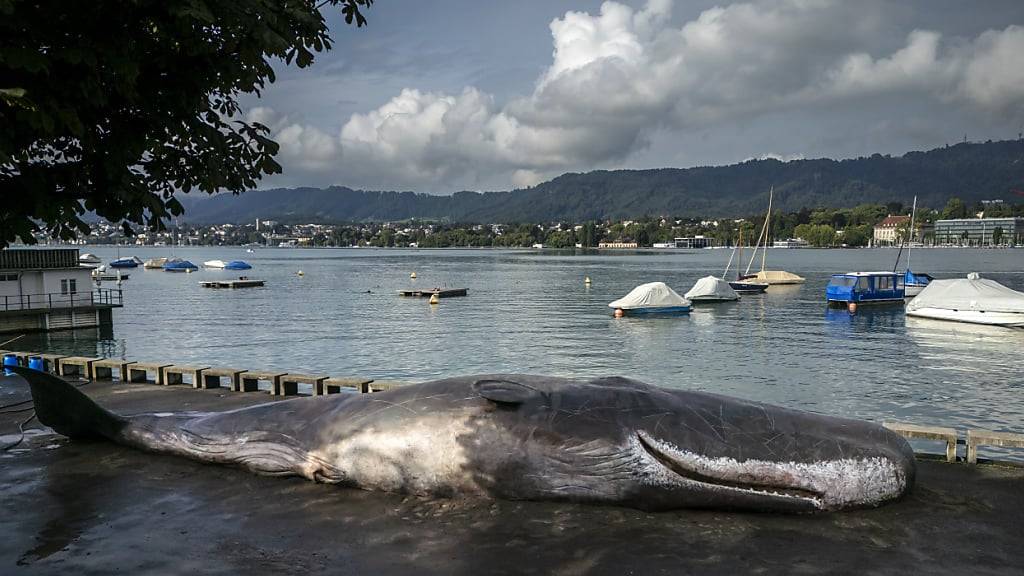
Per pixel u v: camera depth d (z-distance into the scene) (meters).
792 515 7.90
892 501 8.09
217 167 7.48
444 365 32.47
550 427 8.19
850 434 8.37
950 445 9.89
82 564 6.78
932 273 97.00
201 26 6.45
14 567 6.70
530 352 35.69
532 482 8.15
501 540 7.23
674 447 8.03
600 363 32.41
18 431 11.61
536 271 122.31
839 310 54.12
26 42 5.60
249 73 7.07
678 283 87.62
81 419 10.72
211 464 9.78
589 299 66.44
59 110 5.74
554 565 6.65
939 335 40.59
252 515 8.02
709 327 44.97
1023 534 7.30
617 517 7.80
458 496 8.41
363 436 8.74
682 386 27.08
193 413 10.49
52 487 8.96
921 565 6.58
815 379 28.19
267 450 9.38
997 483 8.88
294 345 39.16
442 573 6.52
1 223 6.30
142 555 6.98
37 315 44.81
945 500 8.29
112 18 6.01
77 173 6.76
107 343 41.31
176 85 6.87
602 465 7.98
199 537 7.42
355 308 59.25
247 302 65.75
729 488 7.89
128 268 136.12
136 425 10.50
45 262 46.41
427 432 8.45
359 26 7.79
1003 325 43.72
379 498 8.52
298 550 7.08
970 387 26.45
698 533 7.38
